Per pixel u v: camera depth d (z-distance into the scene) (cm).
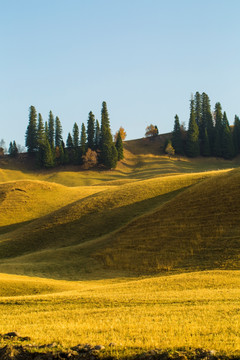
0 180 14500
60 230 5694
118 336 1221
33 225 6362
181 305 1736
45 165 15838
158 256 3894
